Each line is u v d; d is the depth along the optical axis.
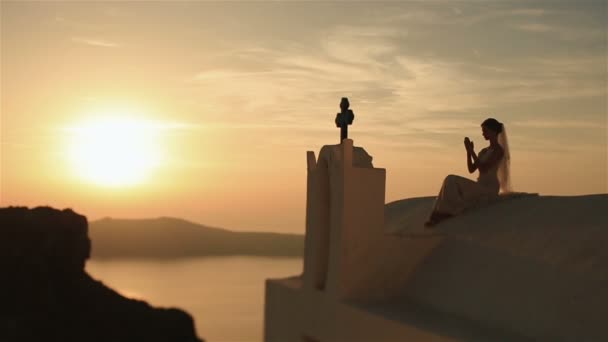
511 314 5.72
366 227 7.03
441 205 8.55
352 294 6.91
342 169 6.93
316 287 7.50
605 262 5.69
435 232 8.19
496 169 8.70
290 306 8.06
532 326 5.45
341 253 6.91
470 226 7.89
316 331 7.35
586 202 7.58
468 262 6.81
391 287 7.14
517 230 7.17
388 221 10.03
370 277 7.02
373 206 7.08
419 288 6.99
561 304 5.41
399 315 6.23
